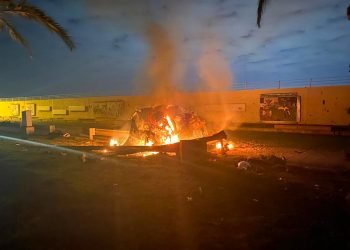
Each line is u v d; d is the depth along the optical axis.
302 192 7.58
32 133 21.61
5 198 7.30
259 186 8.09
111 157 12.09
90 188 8.05
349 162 11.66
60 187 8.17
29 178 9.16
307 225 5.54
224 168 10.09
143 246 4.84
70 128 26.69
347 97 20.78
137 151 11.91
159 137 14.53
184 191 7.73
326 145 16.28
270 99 23.45
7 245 4.95
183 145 11.10
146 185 8.30
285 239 4.99
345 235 5.11
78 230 5.46
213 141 13.78
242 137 20.12
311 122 22.05
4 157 12.74
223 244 4.87
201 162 10.91
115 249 4.77
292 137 19.77
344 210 6.29
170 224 5.68
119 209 6.49
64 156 12.46
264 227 5.49
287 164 11.27
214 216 6.06
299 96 22.34
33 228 5.58
